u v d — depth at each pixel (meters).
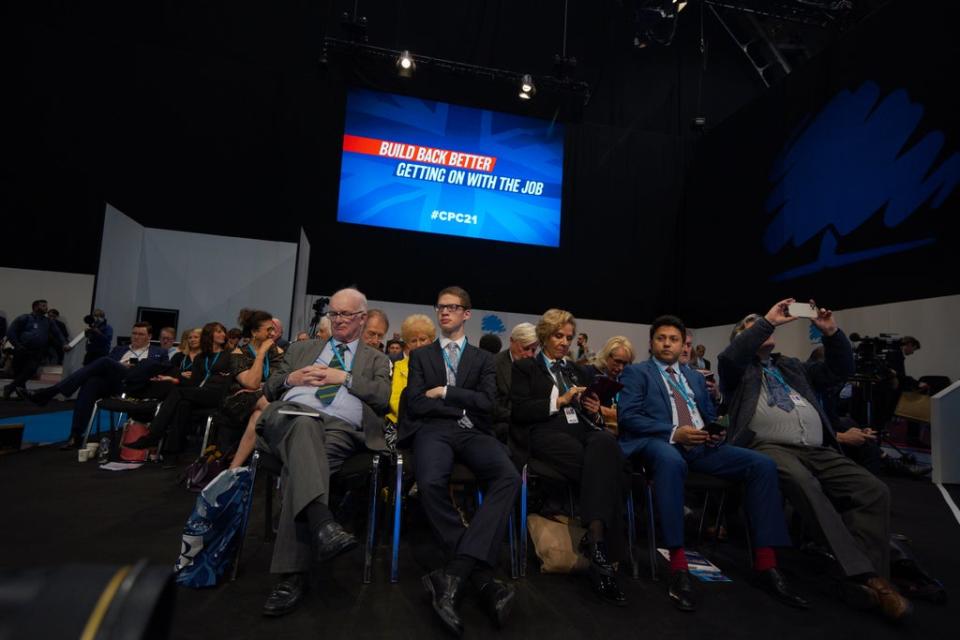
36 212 8.96
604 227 11.06
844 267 7.68
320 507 1.84
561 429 2.54
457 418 2.32
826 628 1.83
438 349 2.50
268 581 2.06
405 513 2.93
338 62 10.12
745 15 11.20
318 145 10.00
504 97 10.76
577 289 10.88
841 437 2.63
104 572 0.42
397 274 10.13
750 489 2.23
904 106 6.91
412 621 1.77
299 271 7.90
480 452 2.18
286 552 1.85
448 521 2.00
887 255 7.04
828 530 2.08
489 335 4.18
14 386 7.23
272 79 9.94
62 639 0.36
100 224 7.20
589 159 11.05
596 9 11.33
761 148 9.44
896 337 5.55
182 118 9.59
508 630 1.74
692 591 1.99
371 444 2.24
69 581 0.41
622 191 11.18
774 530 2.15
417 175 9.94
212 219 9.62
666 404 2.51
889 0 7.17
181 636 1.60
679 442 2.33
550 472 2.37
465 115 10.19
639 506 3.18
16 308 8.62
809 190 8.36
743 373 2.55
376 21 10.41
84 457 4.07
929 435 6.04
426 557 2.40
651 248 11.28
